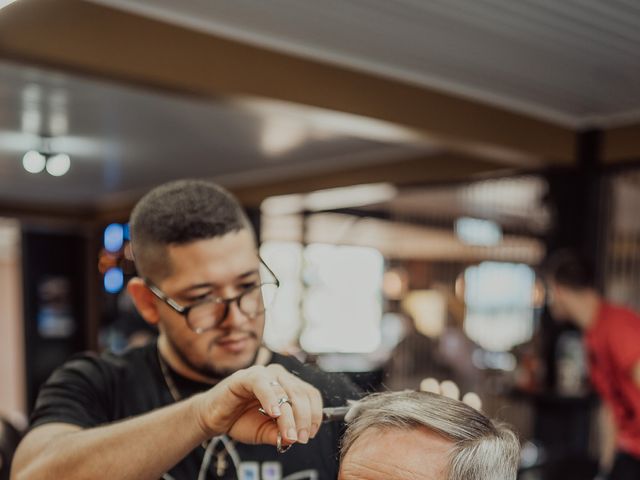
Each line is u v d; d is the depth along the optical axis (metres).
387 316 6.71
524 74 2.69
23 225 8.38
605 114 3.37
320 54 2.45
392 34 2.24
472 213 5.54
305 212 6.10
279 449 0.63
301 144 4.09
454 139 2.93
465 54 2.45
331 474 0.75
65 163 3.99
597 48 2.34
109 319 8.33
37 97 2.89
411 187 4.29
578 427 3.70
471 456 0.59
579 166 3.51
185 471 0.86
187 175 5.69
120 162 4.88
